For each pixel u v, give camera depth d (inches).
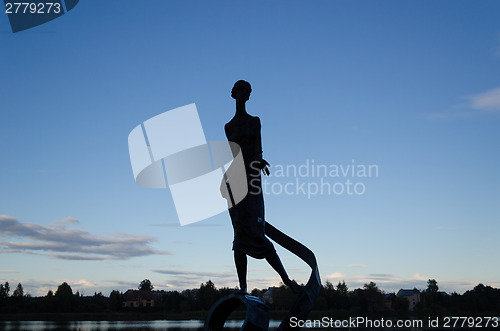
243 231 582.9
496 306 4458.7
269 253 579.5
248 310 543.5
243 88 598.2
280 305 2659.9
